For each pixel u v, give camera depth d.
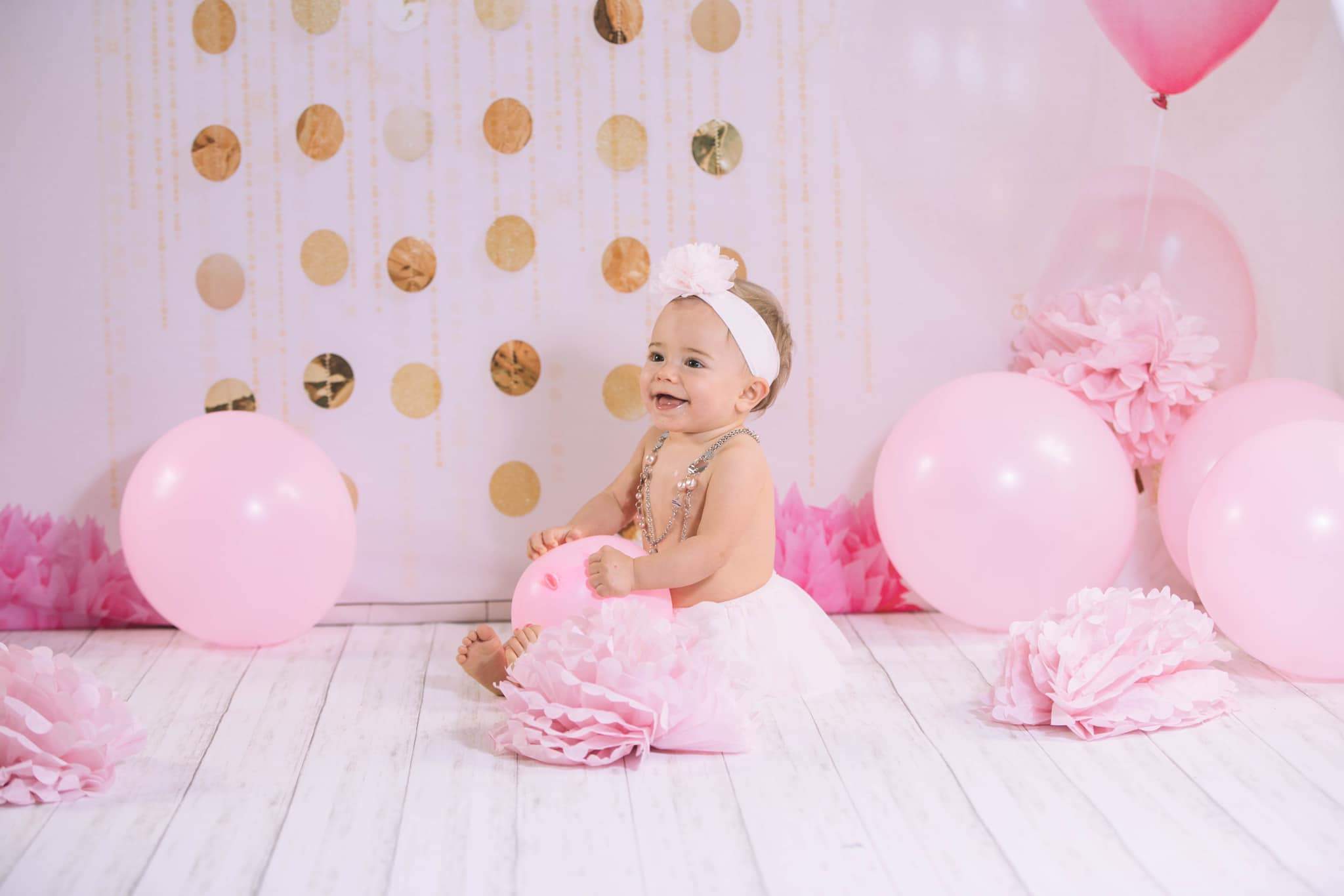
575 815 1.41
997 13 2.29
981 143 2.32
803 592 2.08
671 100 2.33
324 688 1.92
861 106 2.33
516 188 2.33
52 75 2.25
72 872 1.26
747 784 1.50
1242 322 2.36
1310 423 1.88
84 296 2.29
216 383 2.33
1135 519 2.13
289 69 2.28
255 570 2.00
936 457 2.05
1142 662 1.71
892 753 1.61
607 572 1.79
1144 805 1.42
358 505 2.36
